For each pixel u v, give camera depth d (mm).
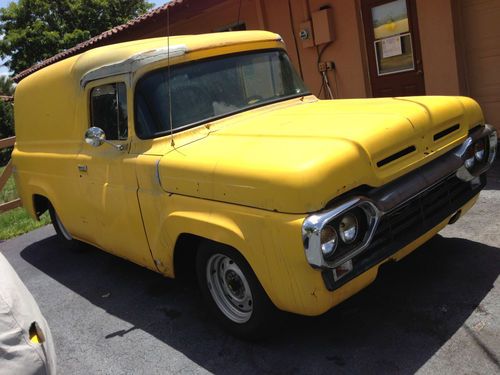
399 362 3225
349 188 2998
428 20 7738
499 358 3090
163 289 4945
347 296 3166
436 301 3777
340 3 8789
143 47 4266
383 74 8664
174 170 3672
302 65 9703
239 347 3736
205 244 3637
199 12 10836
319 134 3359
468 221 5031
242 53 4598
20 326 2680
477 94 7727
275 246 2996
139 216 4098
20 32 30531
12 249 7336
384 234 3252
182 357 3768
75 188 4973
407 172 3320
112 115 4430
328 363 3352
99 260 6082
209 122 4121
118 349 4051
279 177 2961
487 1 7242
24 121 6062
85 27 32406
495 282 3879
